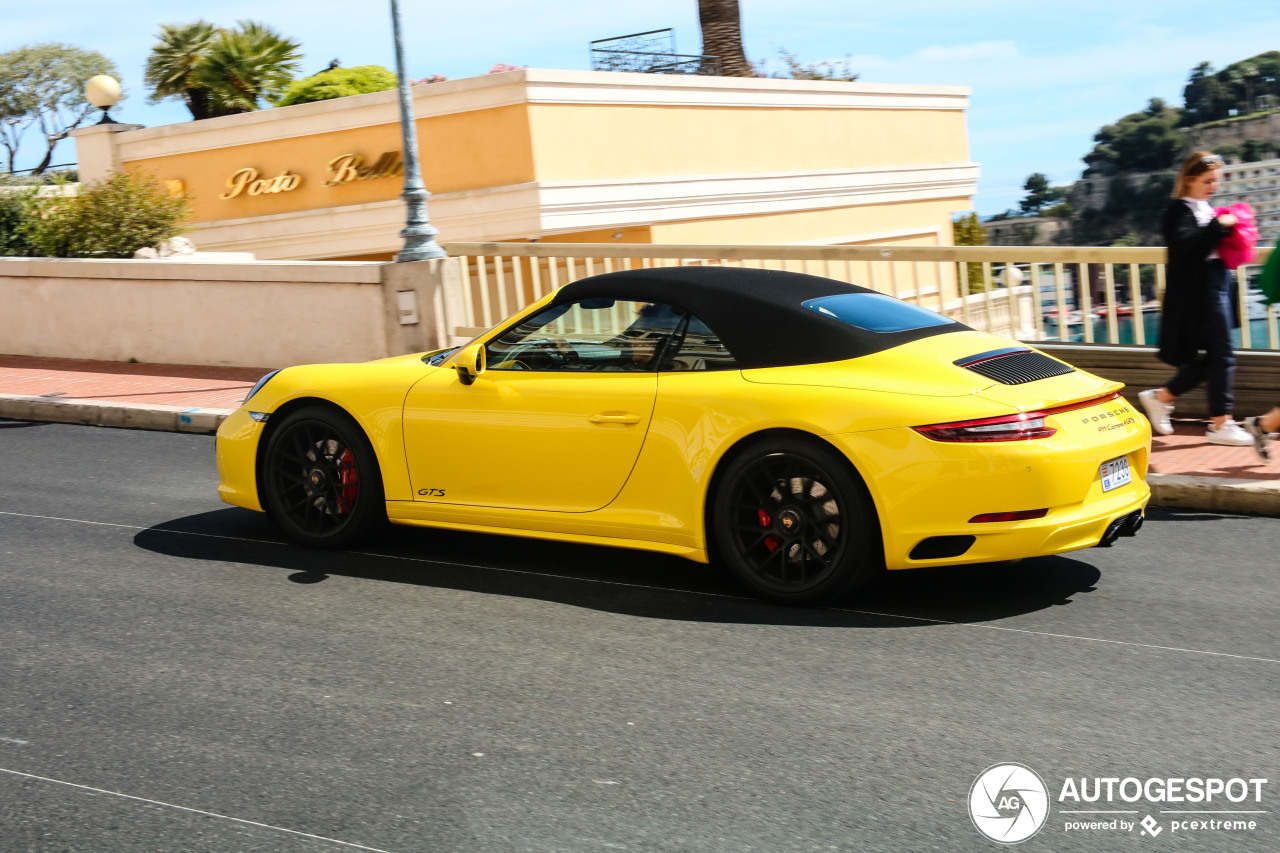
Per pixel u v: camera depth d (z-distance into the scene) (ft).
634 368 17.48
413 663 14.92
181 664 15.01
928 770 11.79
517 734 12.79
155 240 47.55
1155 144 129.90
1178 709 13.16
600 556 19.43
